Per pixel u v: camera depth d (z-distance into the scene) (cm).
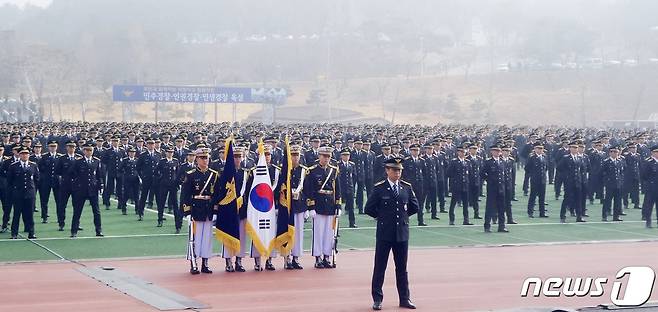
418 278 1802
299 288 1684
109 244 2255
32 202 2339
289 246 1889
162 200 2669
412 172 2736
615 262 2019
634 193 3300
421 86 12656
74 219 2384
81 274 1800
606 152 3369
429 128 4819
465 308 1514
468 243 2345
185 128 4716
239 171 1903
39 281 1717
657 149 2711
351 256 2108
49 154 2731
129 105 9538
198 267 1920
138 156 2980
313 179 1920
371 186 3075
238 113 11119
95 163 2402
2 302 1516
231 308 1486
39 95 10569
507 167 2716
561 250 2217
